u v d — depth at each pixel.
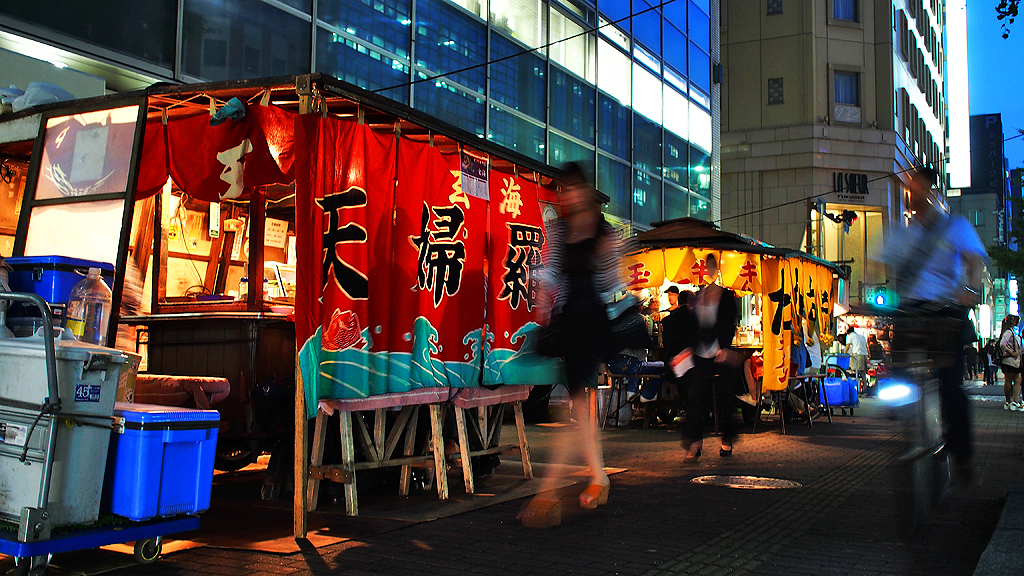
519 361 6.43
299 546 4.17
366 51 11.12
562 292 5.00
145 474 3.61
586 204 4.98
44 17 7.45
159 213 6.50
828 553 4.12
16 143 5.94
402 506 5.33
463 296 5.88
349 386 4.83
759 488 6.12
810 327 11.98
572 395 5.04
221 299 6.23
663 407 11.64
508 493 5.86
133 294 6.08
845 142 33.22
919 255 4.90
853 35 33.84
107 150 5.21
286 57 9.98
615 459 7.90
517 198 6.59
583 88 16.11
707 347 7.55
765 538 4.45
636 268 11.40
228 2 9.25
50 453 3.31
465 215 5.93
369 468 5.29
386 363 5.16
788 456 8.16
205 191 5.75
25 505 3.38
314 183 4.57
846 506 5.44
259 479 6.50
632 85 17.86
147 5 8.39
